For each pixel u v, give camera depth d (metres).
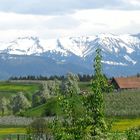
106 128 29.95
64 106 30.34
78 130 29.81
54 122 30.36
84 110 30.36
